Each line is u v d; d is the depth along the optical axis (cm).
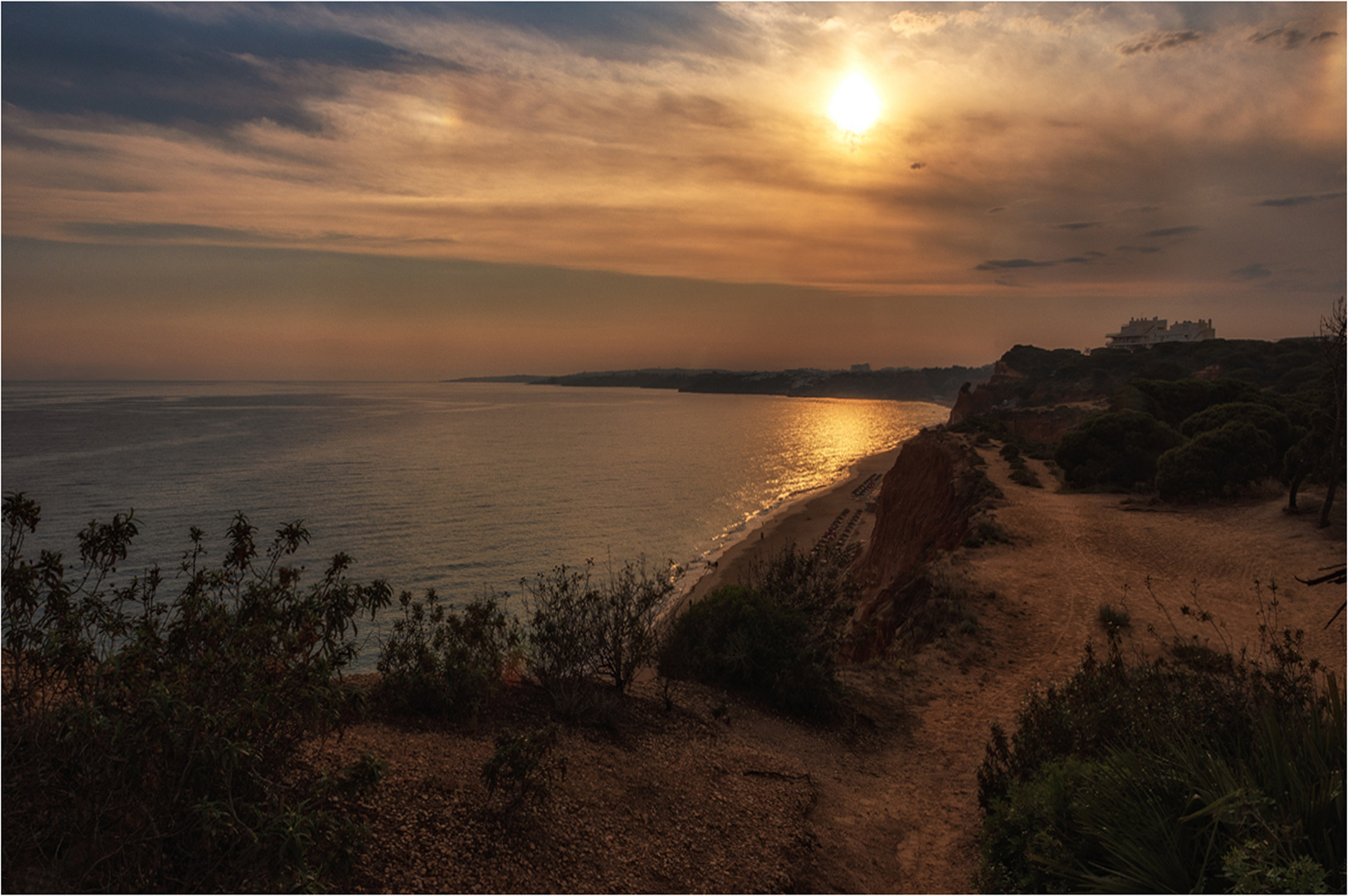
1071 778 622
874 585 3988
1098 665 988
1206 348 12075
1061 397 12494
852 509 8062
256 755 433
